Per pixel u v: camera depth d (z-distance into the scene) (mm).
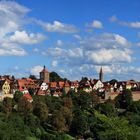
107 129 113125
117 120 112688
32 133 198625
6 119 199375
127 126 110938
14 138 177000
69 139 199875
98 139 118125
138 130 109188
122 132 107188
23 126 198125
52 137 195500
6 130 179875
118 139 106812
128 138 105688
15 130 187875
